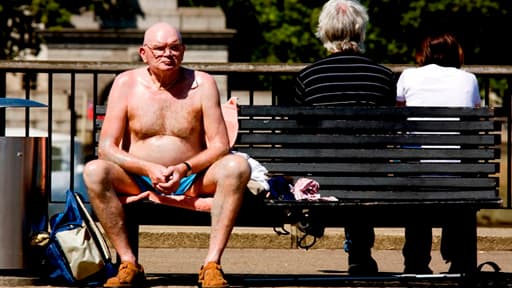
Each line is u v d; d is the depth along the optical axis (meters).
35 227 14.37
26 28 74.81
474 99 16.02
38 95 89.69
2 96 18.97
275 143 14.57
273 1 93.75
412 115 14.59
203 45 95.56
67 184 37.72
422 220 14.46
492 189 14.55
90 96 92.44
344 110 14.58
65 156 38.22
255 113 14.59
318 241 19.33
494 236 19.39
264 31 93.12
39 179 14.45
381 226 14.38
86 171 13.46
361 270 15.70
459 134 14.60
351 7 15.32
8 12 73.88
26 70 18.88
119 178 13.56
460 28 81.94
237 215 13.48
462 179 14.54
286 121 14.59
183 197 13.61
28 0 74.81
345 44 15.30
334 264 17.34
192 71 13.95
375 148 14.55
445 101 15.89
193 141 13.77
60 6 76.94
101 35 96.19
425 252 15.74
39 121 88.31
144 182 13.72
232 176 13.34
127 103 13.80
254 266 17.06
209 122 13.70
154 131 13.76
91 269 13.97
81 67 18.97
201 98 13.76
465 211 14.48
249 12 94.44
